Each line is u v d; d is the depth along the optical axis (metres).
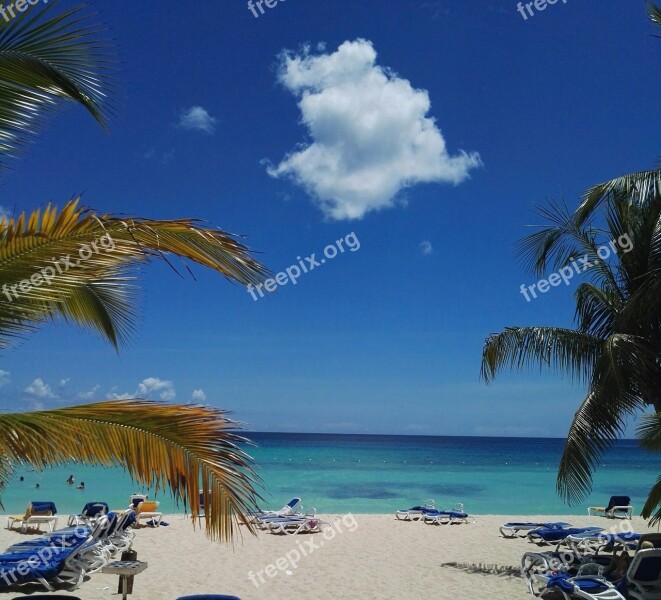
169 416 3.63
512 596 9.12
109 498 25.95
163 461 3.62
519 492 33.66
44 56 3.78
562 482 9.74
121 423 3.57
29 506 15.20
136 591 9.21
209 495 3.62
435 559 12.18
